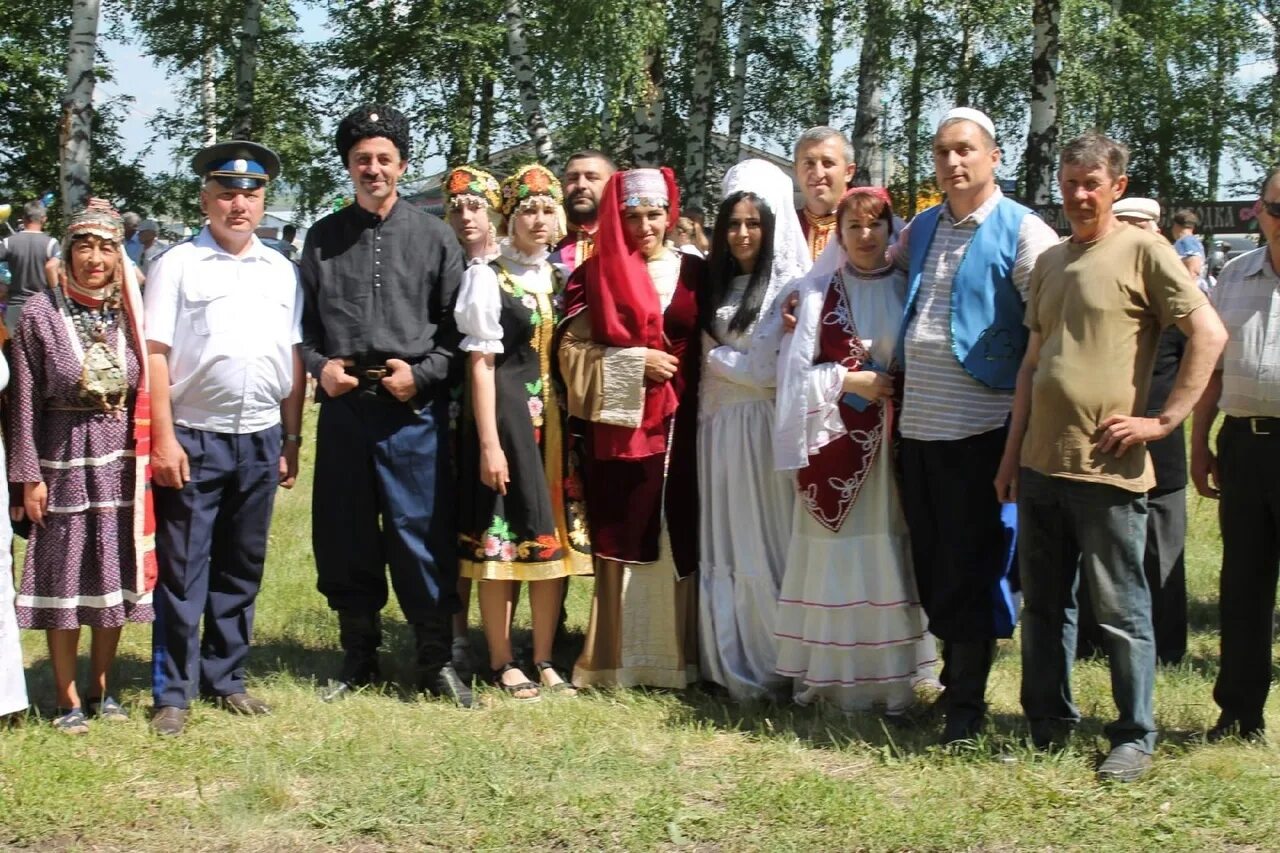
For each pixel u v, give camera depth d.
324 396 5.30
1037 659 4.62
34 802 4.17
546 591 5.65
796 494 5.19
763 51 22.02
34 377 4.84
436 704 5.31
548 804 4.22
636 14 16.55
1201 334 4.27
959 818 4.08
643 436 5.41
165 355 4.99
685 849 3.95
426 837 4.03
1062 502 4.43
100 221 4.84
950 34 19.52
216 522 5.19
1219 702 4.90
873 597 5.07
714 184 21.62
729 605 5.48
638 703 5.36
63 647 4.98
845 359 5.04
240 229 5.09
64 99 15.66
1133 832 3.99
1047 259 4.50
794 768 4.56
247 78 19.42
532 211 5.47
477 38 18.42
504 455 5.39
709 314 5.45
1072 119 19.09
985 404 4.73
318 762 4.57
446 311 5.34
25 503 4.86
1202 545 8.60
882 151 21.25
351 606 5.49
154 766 4.55
